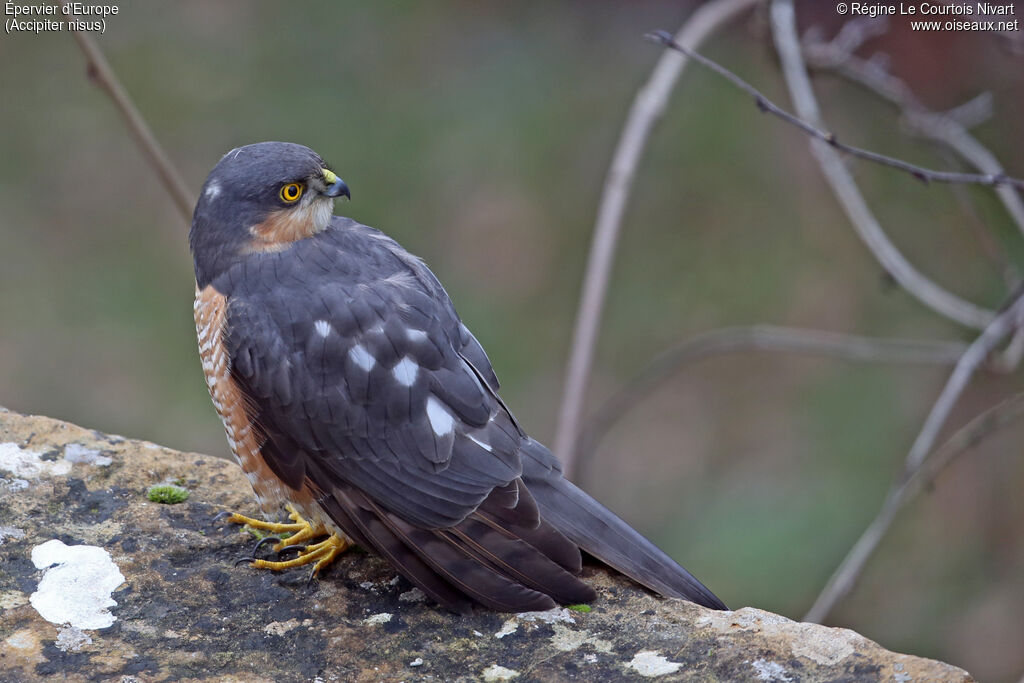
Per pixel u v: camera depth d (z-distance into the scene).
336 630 6.00
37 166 16.45
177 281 15.55
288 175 6.67
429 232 15.95
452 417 6.23
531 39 17.84
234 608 6.14
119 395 14.38
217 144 16.50
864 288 14.47
